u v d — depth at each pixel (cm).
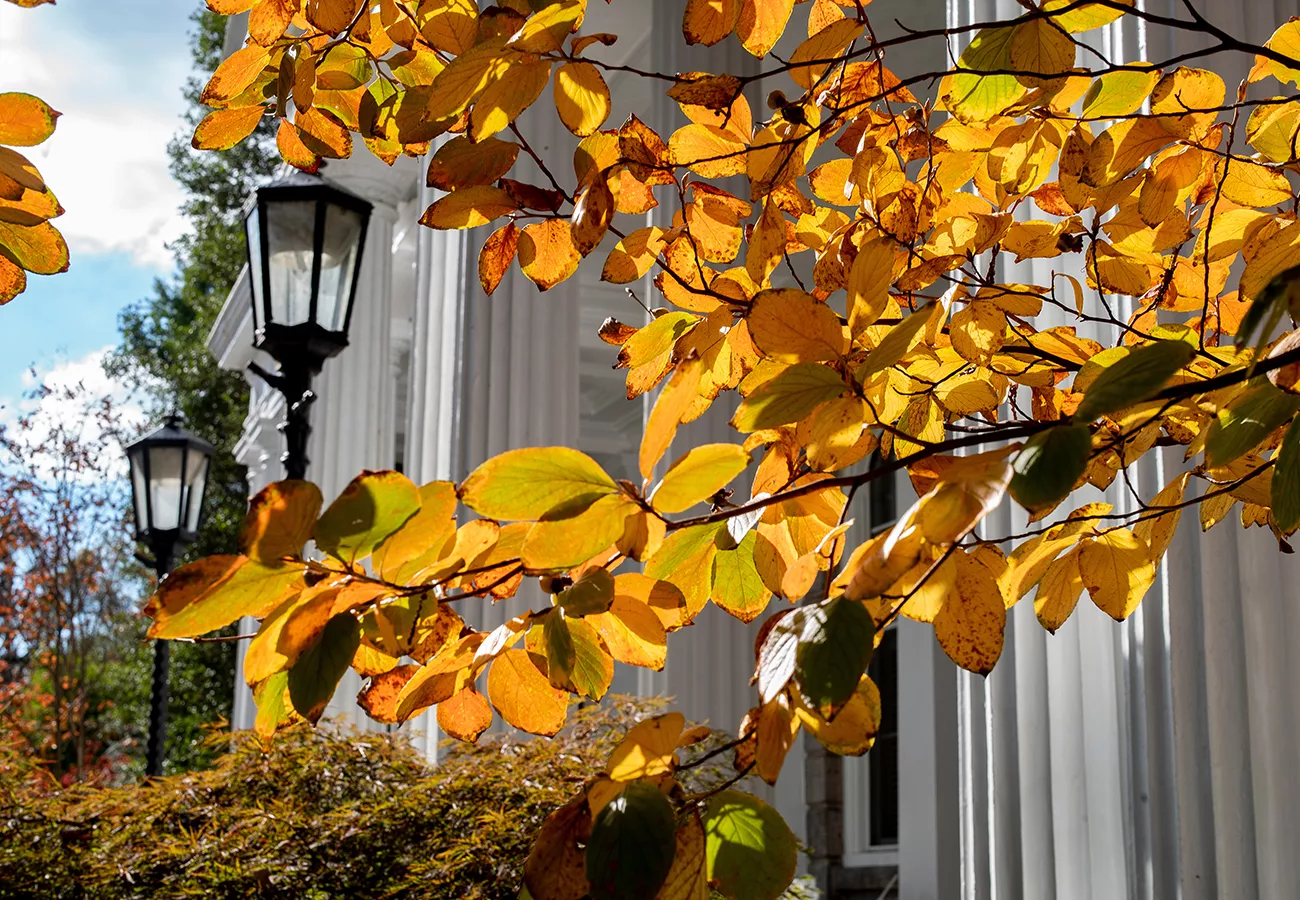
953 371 113
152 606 61
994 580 79
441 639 80
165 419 771
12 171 98
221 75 101
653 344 103
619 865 60
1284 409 73
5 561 1441
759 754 64
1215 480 111
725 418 452
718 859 66
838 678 58
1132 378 60
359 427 788
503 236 93
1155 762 245
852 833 627
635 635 81
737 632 453
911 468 98
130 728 1620
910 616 80
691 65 471
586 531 67
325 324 475
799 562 75
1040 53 96
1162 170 113
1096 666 269
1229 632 234
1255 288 100
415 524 64
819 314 78
